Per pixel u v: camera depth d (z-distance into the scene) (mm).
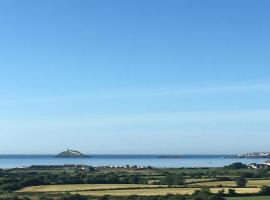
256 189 149375
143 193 142000
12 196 140125
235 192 140375
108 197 134000
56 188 164375
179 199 127562
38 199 132500
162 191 146750
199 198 128250
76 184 179125
